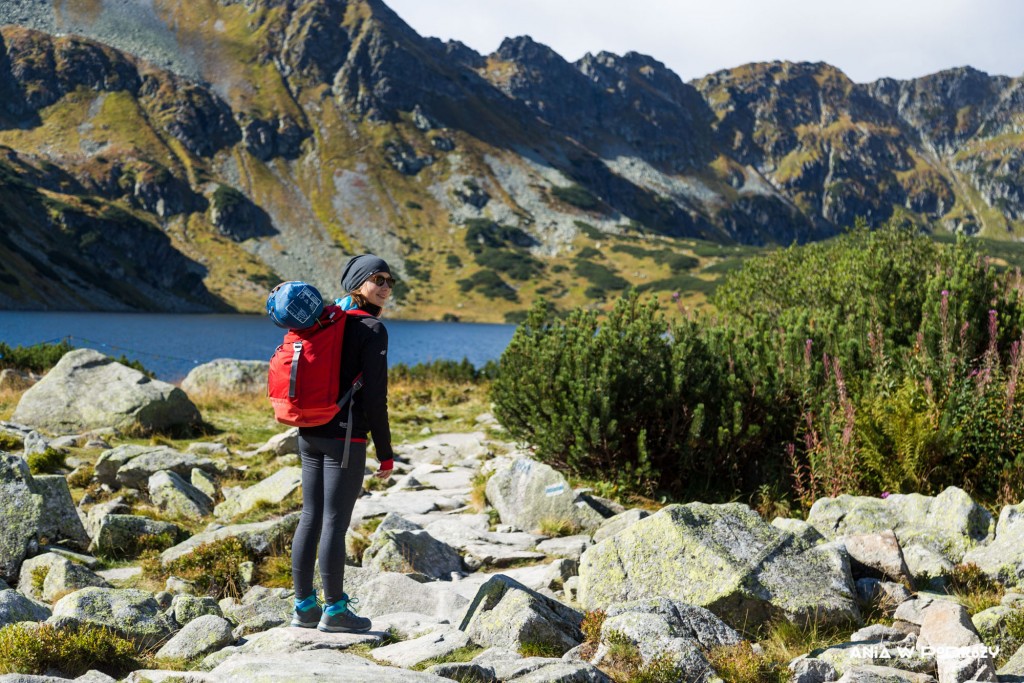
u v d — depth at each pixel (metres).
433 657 4.44
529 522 8.72
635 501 9.63
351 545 7.65
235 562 7.04
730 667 4.29
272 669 3.66
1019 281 11.18
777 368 10.37
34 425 15.00
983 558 5.81
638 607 4.77
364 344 4.61
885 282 12.02
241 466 12.59
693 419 9.62
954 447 8.27
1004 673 4.19
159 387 16.05
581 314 11.46
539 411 10.69
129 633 5.04
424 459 13.45
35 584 6.49
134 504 9.94
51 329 113.19
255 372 24.42
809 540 5.67
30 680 3.63
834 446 8.77
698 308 12.45
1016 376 8.66
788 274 15.21
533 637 4.66
